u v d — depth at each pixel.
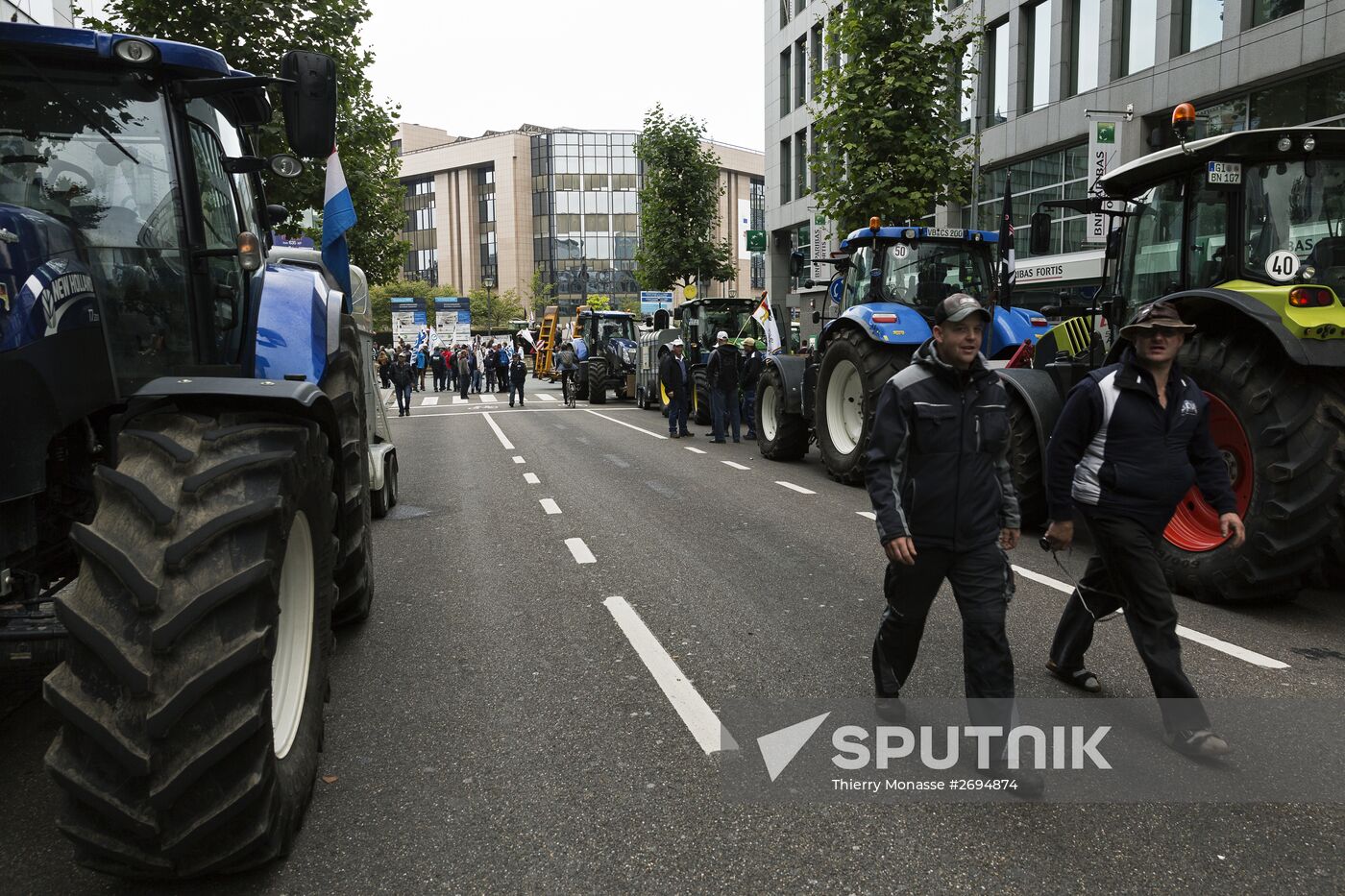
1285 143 5.48
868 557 7.04
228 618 2.57
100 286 3.39
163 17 9.36
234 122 4.16
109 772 2.48
